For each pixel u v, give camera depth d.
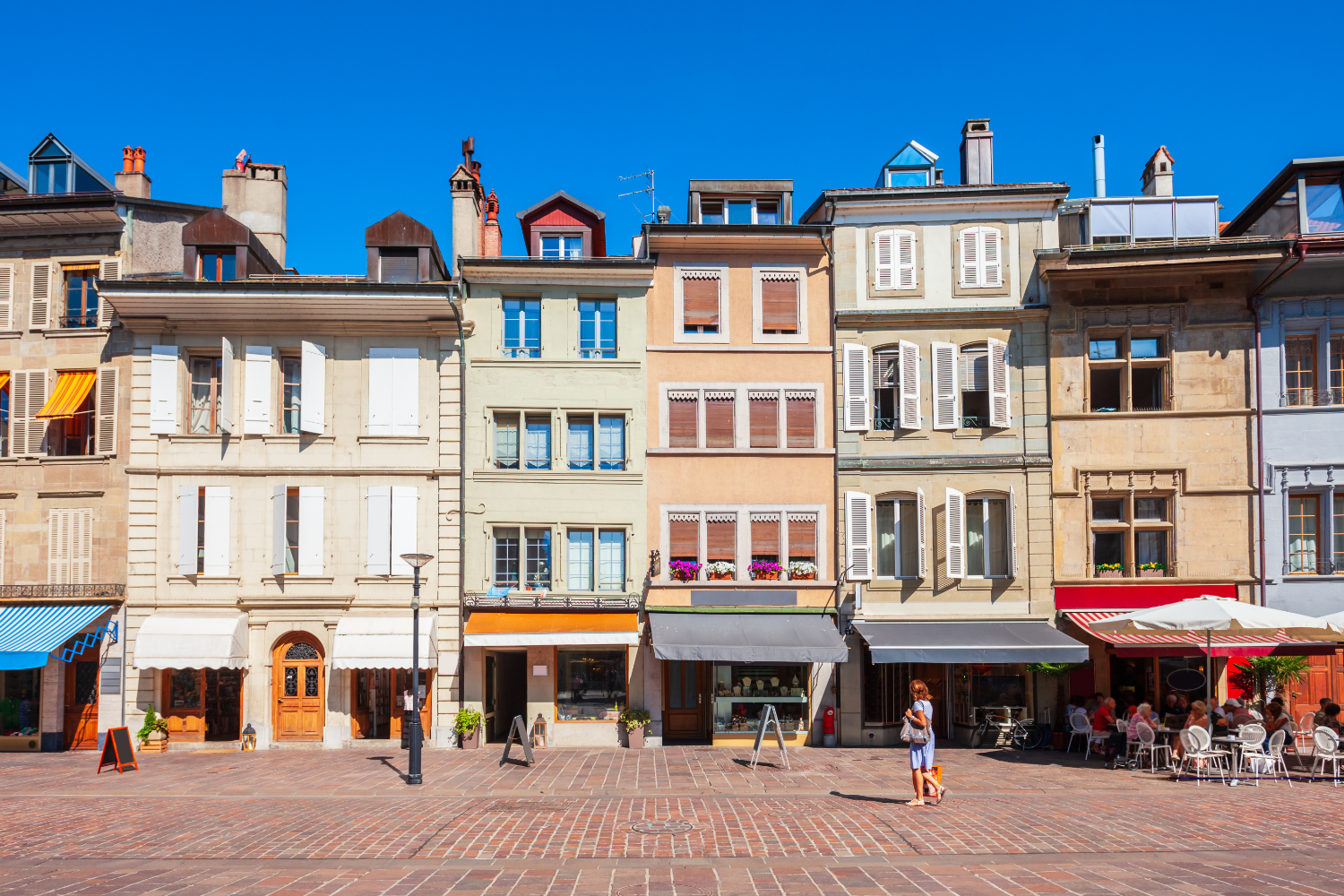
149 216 22.89
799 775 17.11
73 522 21.91
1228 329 22.08
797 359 22.98
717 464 22.58
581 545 22.36
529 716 21.62
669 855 11.35
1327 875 10.37
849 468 22.53
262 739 21.11
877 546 22.55
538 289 22.81
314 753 20.52
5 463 22.14
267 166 25.22
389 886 10.15
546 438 22.64
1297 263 20.92
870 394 22.80
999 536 22.44
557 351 22.69
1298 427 21.67
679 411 22.83
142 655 20.59
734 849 11.63
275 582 21.48
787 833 12.41
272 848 11.88
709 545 22.45
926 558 22.16
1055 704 21.55
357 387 22.11
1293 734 17.83
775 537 22.53
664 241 22.91
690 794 15.24
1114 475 22.02
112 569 21.70
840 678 21.92
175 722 21.31
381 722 21.47
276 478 21.80
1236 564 21.61
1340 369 21.88
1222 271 21.73
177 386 21.86
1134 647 19.44
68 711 21.64
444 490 21.94
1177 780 16.27
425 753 20.30
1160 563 22.00
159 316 21.81
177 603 21.38
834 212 23.16
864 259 23.14
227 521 21.50
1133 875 10.36
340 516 21.78
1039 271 22.36
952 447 22.50
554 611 21.41
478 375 22.42
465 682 21.52
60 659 20.70
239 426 21.94
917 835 12.27
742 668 22.14
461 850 11.66
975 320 22.67
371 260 22.55
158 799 15.24
